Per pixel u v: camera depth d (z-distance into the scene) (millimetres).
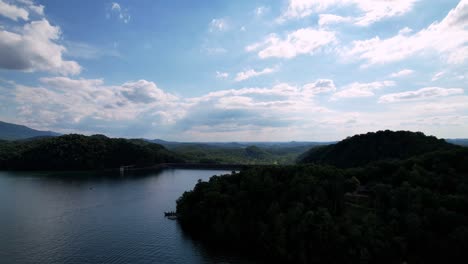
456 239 112188
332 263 120812
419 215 127750
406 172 160375
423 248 119188
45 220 180000
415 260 116938
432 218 124250
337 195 147750
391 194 143875
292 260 124562
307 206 143625
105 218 186125
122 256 129375
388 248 119750
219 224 148250
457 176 146625
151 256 130000
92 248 137125
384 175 175375
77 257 127375
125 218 186375
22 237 150125
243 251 137250
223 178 193375
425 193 135250
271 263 125562
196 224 167000
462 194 132875
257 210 151375
